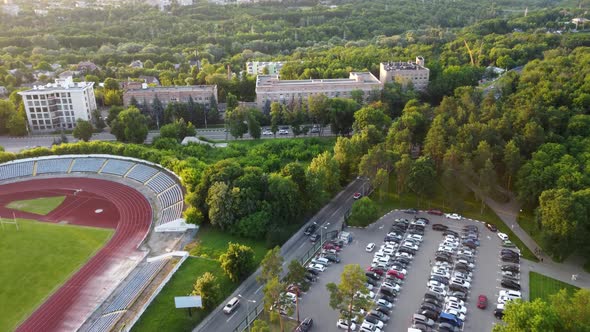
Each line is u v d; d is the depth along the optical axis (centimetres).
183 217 18200
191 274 15162
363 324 12706
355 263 15762
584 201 15788
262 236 17275
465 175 19400
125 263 16175
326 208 19688
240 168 19125
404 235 17475
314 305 13788
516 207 19350
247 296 14338
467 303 13788
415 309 13562
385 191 19862
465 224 18188
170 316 13350
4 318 13588
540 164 18812
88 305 14150
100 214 19588
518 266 15512
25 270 15788
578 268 15462
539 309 10750
